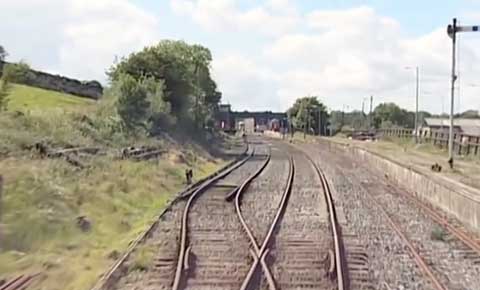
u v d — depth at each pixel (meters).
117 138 42.12
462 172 38.59
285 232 20.47
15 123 32.69
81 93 69.50
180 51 77.81
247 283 13.26
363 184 37.94
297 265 15.54
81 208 21.58
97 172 28.30
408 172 36.50
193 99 71.62
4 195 18.42
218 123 117.06
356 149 67.50
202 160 53.03
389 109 162.75
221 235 19.52
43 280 13.70
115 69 63.00
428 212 25.78
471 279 14.84
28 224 17.27
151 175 33.12
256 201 28.70
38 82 63.75
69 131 36.91
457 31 38.88
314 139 120.19
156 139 50.56
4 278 13.55
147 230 19.80
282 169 49.12
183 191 30.91
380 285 13.80
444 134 64.06
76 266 15.17
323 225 22.06
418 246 18.53
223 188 33.47
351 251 17.33
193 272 14.66
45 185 21.62
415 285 13.86
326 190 32.56
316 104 163.88
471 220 22.23
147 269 15.02
